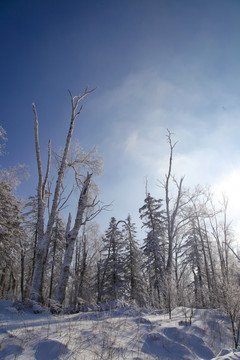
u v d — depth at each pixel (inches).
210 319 258.7
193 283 859.4
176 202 661.3
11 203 585.3
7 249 665.6
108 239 987.3
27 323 197.0
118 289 834.8
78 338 146.2
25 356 120.3
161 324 213.6
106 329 167.8
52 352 123.6
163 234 850.1
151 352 146.2
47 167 438.6
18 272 1031.6
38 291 331.3
